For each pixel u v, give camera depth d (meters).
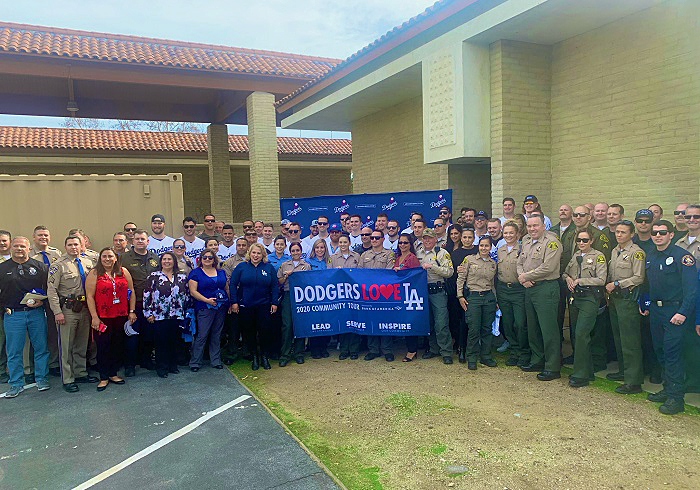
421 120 11.77
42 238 6.55
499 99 8.54
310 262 7.45
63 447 4.57
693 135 6.87
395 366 6.67
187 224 7.95
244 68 14.55
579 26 7.95
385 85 11.03
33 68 12.27
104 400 5.73
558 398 5.29
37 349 6.12
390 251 7.20
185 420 5.08
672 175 7.14
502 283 6.35
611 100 7.91
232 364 7.08
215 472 4.00
